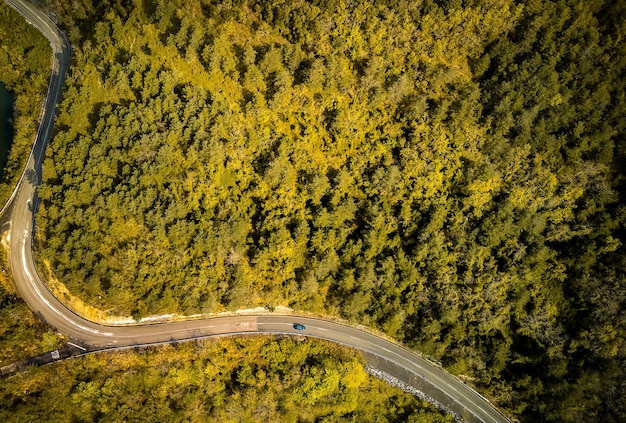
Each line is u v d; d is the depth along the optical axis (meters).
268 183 90.19
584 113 89.44
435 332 90.81
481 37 92.06
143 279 85.94
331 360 93.75
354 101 92.12
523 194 90.94
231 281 88.88
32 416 82.69
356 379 93.88
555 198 90.88
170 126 88.19
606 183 89.81
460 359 91.38
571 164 90.69
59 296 89.31
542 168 90.44
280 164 88.94
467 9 89.81
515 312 90.81
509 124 90.19
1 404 82.38
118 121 89.06
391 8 90.31
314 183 88.50
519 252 90.00
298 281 91.25
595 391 86.69
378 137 92.31
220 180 89.19
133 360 89.38
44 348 87.00
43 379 85.62
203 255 88.06
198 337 91.56
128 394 88.25
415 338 91.19
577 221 91.25
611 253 88.94
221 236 87.00
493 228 89.62
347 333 95.88
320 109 92.31
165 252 86.50
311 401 92.00
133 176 86.31
